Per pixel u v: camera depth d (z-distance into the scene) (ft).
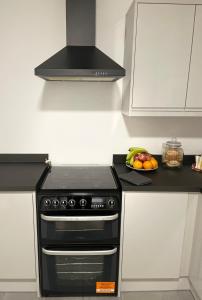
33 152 7.37
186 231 5.99
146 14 5.62
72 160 7.45
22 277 6.06
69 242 5.81
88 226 5.76
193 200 5.77
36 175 6.23
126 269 6.09
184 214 5.78
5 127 7.16
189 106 6.14
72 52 5.91
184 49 5.82
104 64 5.42
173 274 6.20
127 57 6.37
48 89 6.97
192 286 6.32
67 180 6.22
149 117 7.27
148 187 5.57
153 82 5.97
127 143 7.39
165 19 5.65
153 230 5.85
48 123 7.20
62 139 7.32
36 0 6.44
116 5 6.56
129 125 7.30
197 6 5.63
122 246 5.93
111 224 5.74
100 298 6.28
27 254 5.90
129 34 6.15
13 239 5.79
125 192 5.59
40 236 5.80
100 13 6.59
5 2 6.40
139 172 6.63
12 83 6.88
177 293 6.49
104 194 5.58
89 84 7.00
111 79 6.40
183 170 6.84
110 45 6.78
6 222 5.68
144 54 5.81
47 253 5.67
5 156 7.35
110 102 7.14
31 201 5.57
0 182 5.69
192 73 5.96
